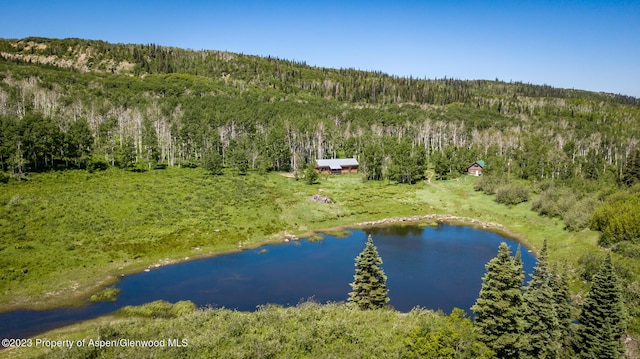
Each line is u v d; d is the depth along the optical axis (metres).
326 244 75.12
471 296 51.78
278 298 50.81
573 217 78.75
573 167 127.44
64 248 61.44
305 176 122.88
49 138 94.81
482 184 116.75
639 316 40.81
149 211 79.81
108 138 129.00
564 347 36.69
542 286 34.94
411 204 105.19
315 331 30.66
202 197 92.31
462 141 188.75
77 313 45.41
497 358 30.50
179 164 120.31
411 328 31.08
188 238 71.69
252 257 66.88
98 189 87.44
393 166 129.62
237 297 50.97
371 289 41.47
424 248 72.94
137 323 33.06
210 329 30.38
